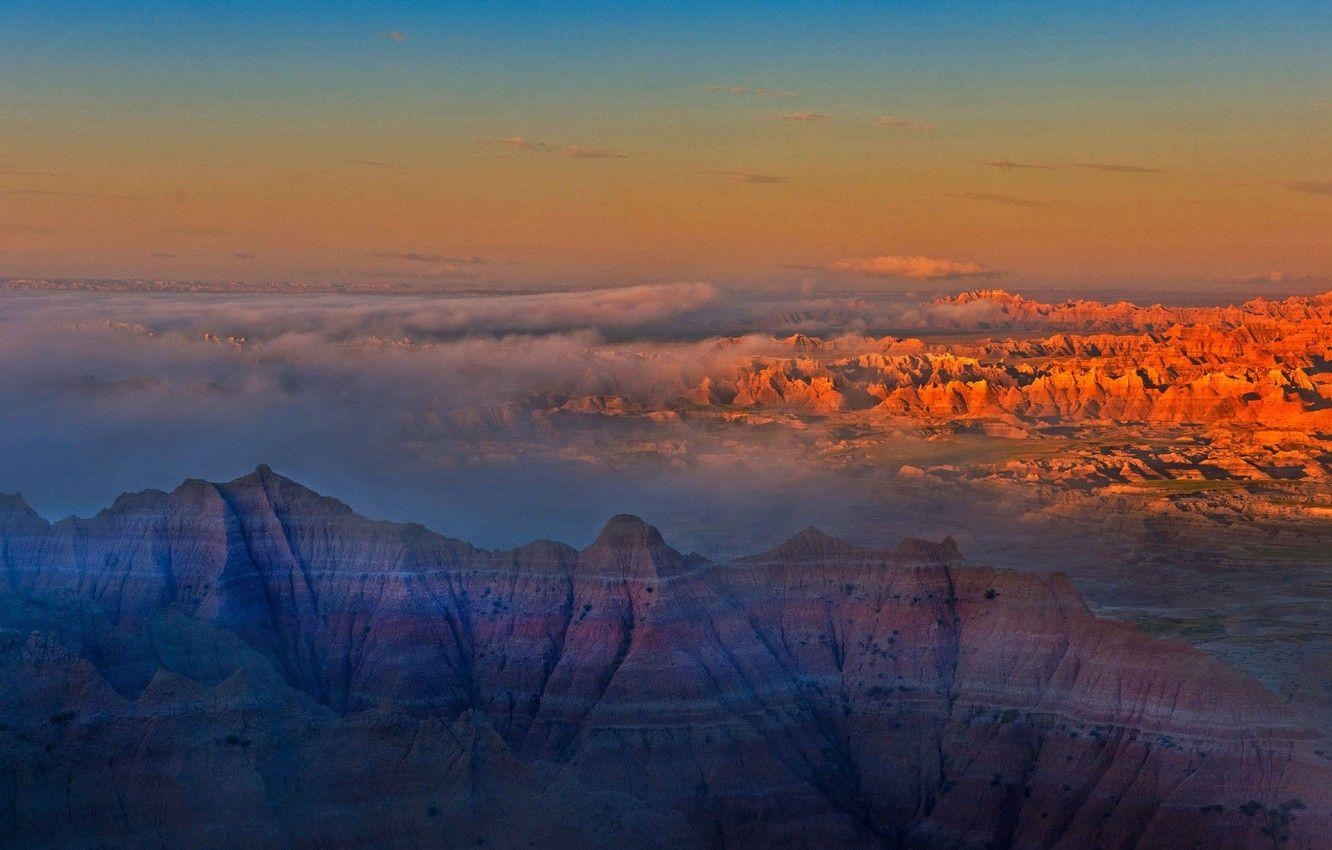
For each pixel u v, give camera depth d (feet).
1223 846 464.65
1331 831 456.45
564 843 431.43
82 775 431.84
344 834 428.97
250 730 448.65
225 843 419.54
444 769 444.14
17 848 414.41
